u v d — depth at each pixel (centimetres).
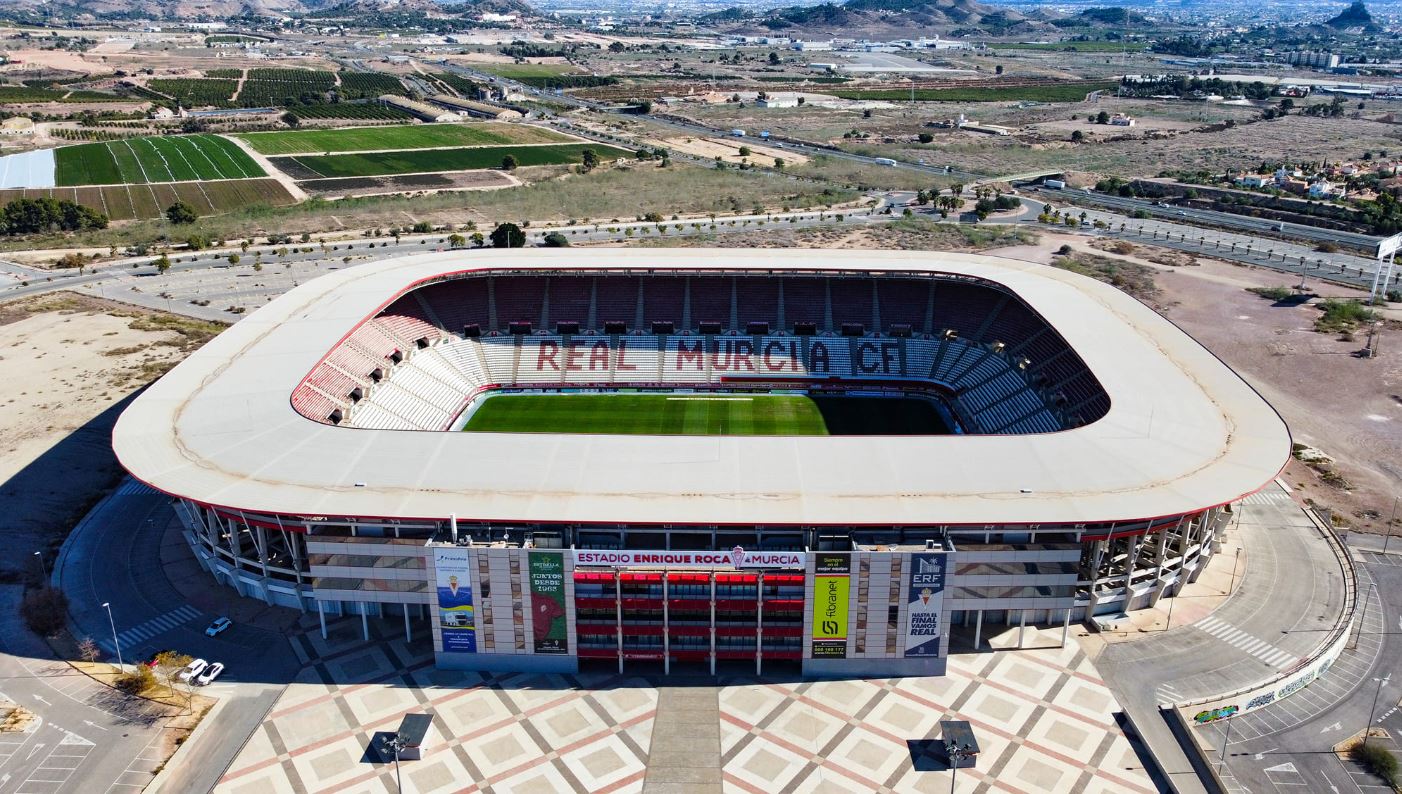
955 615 9362
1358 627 9256
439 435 10000
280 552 9706
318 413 11538
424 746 7738
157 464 9412
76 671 8650
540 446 9731
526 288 15688
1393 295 18388
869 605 8412
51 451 12656
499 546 8319
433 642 8812
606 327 15475
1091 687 8425
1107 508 8600
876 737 7900
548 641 8619
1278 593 9725
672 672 8731
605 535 8625
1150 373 11500
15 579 9988
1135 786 7375
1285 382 14750
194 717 8100
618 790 7375
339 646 9012
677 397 14688
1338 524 11019
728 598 8462
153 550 10550
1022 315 14538
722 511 8512
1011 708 8206
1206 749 7738
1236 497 8806
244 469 9319
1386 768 7450
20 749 7750
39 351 16200
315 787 7375
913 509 8562
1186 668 8650
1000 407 13362
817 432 13475
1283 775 7488
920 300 15588
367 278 14938
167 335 16975
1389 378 14788
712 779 7469
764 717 8150
